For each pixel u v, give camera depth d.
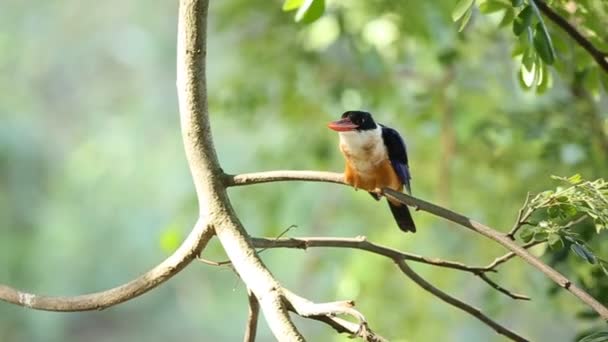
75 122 25.78
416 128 12.12
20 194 22.81
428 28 10.61
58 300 5.45
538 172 10.04
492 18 8.70
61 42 26.11
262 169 13.30
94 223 22.34
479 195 11.94
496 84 11.81
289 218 13.22
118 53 26.05
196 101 5.43
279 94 12.21
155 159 22.66
